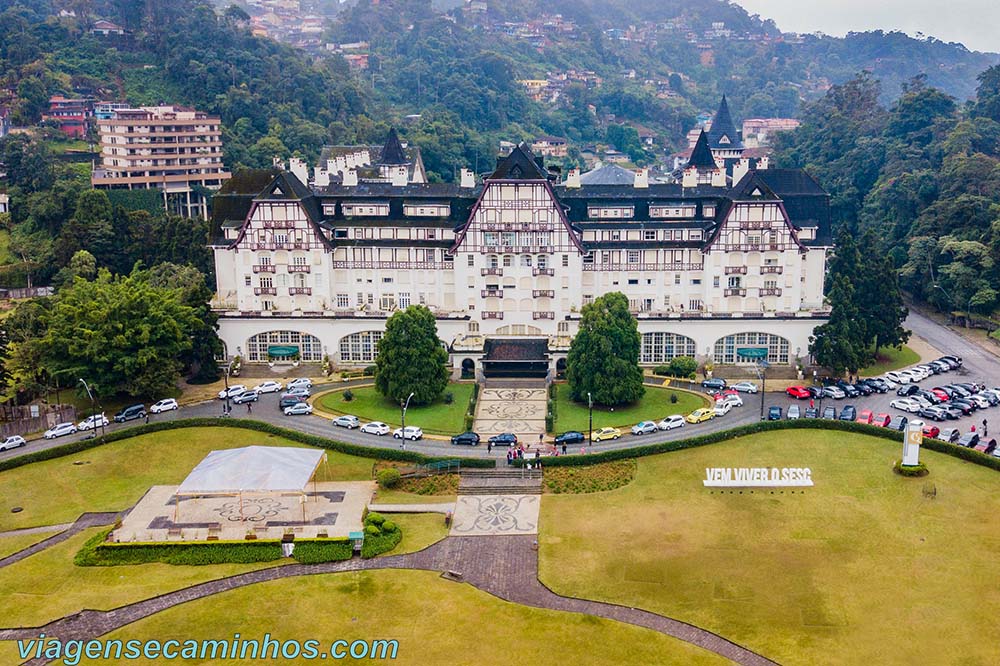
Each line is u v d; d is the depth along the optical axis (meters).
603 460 140.25
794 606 102.44
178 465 142.88
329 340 188.62
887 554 112.38
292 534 118.50
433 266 191.00
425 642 96.94
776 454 141.88
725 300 188.50
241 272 190.75
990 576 106.75
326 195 198.75
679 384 176.62
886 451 142.00
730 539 117.25
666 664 93.00
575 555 114.44
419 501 130.38
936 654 93.50
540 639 97.25
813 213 196.88
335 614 102.31
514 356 180.25
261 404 167.38
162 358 164.00
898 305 190.88
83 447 147.75
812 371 181.12
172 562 113.75
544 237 185.00
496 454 143.62
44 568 113.06
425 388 162.88
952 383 180.50
